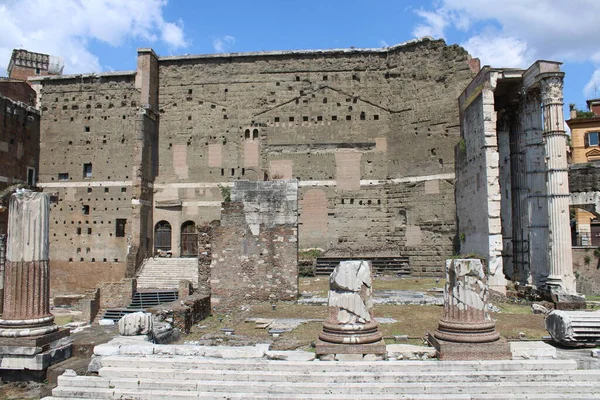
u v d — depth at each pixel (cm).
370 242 4316
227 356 1212
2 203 3950
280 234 2395
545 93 2736
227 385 1073
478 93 3178
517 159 3247
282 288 2372
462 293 1191
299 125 4491
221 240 2412
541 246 2891
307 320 1930
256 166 4481
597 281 3247
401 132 4319
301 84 4528
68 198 4538
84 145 4575
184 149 4569
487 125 3038
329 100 4491
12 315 1356
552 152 2698
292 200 2406
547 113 2722
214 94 4597
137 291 3650
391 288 2969
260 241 2398
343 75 4497
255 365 1143
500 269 2914
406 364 1114
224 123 4556
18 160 4312
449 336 1176
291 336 1602
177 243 4475
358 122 4444
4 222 3997
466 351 1142
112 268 4397
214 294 2381
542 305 2391
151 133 4506
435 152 4094
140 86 4488
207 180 4512
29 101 4775
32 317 1363
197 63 4641
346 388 1045
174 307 1852
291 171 4462
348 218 4375
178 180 4541
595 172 3381
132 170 4441
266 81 4559
